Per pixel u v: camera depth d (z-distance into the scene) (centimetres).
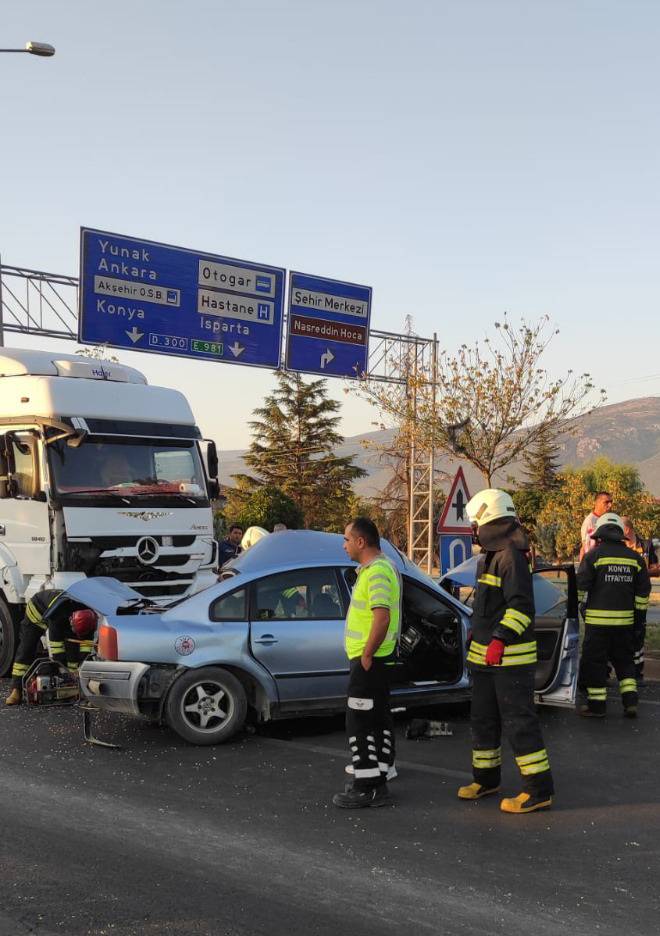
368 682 609
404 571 873
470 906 445
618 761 725
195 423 1245
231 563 863
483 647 611
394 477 5284
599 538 909
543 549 4706
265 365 2316
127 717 882
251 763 719
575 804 609
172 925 424
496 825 566
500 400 2022
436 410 2081
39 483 1084
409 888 467
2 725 849
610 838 541
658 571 1205
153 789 646
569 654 841
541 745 596
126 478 1141
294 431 6819
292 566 829
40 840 538
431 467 3166
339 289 2444
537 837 543
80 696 912
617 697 1012
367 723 610
